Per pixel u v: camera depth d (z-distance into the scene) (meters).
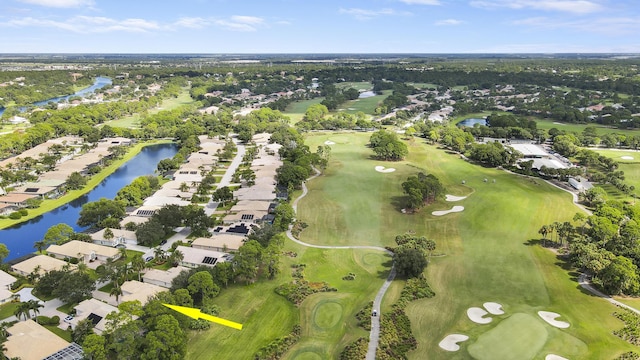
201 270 102.88
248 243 111.88
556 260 119.00
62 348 79.00
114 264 108.25
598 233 121.69
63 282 96.81
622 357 79.25
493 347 82.56
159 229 130.12
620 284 99.19
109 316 80.19
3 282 104.25
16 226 147.50
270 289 104.44
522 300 99.88
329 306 96.94
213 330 87.50
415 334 86.94
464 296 101.38
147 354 73.38
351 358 78.12
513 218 147.12
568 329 88.50
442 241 131.88
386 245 130.12
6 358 75.50
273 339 85.25
